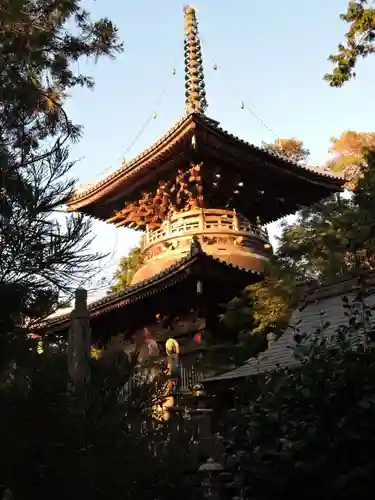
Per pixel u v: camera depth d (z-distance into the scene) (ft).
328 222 62.44
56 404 16.02
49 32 40.47
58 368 17.25
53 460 15.55
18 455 15.11
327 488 19.27
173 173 93.81
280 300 65.72
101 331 96.53
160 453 19.07
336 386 20.30
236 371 47.93
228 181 93.76
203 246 90.53
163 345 81.71
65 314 53.16
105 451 16.72
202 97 93.61
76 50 43.57
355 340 24.08
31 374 16.46
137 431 18.62
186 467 19.51
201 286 72.18
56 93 41.09
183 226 94.89
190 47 98.32
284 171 93.30
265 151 89.20
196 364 70.38
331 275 51.80
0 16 35.60
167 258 92.68
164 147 87.04
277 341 49.60
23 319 19.21
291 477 19.69
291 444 19.69
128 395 19.36
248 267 88.69
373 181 35.45
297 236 65.62
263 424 20.93
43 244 20.27
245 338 67.26
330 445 19.49
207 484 22.90
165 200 98.63
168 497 18.21
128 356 20.30
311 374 21.06
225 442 22.91
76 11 43.50
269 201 101.14
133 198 104.22
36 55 38.27
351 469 18.93
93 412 17.20
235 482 21.85
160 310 83.76
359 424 19.39
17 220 20.27
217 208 96.99
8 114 26.16
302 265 65.16
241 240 92.73
